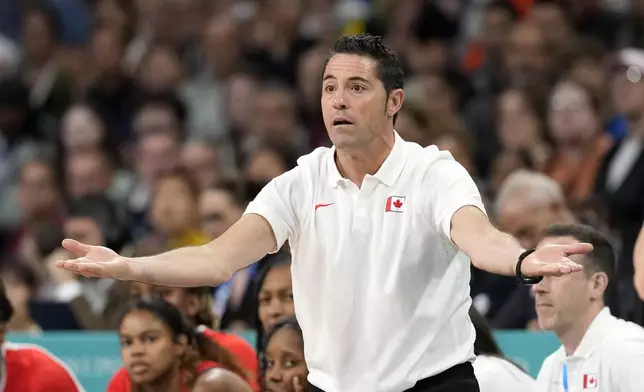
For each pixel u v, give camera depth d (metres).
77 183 34.00
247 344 19.16
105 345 20.64
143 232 31.00
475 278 23.25
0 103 38.16
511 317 22.08
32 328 24.17
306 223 12.98
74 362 20.62
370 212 12.78
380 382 12.59
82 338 20.62
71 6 42.38
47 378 18.77
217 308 23.52
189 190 27.75
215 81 38.38
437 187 12.62
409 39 37.91
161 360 17.83
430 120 28.44
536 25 34.44
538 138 29.94
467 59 36.12
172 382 17.97
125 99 38.00
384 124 12.80
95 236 27.38
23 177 33.22
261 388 17.28
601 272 16.23
